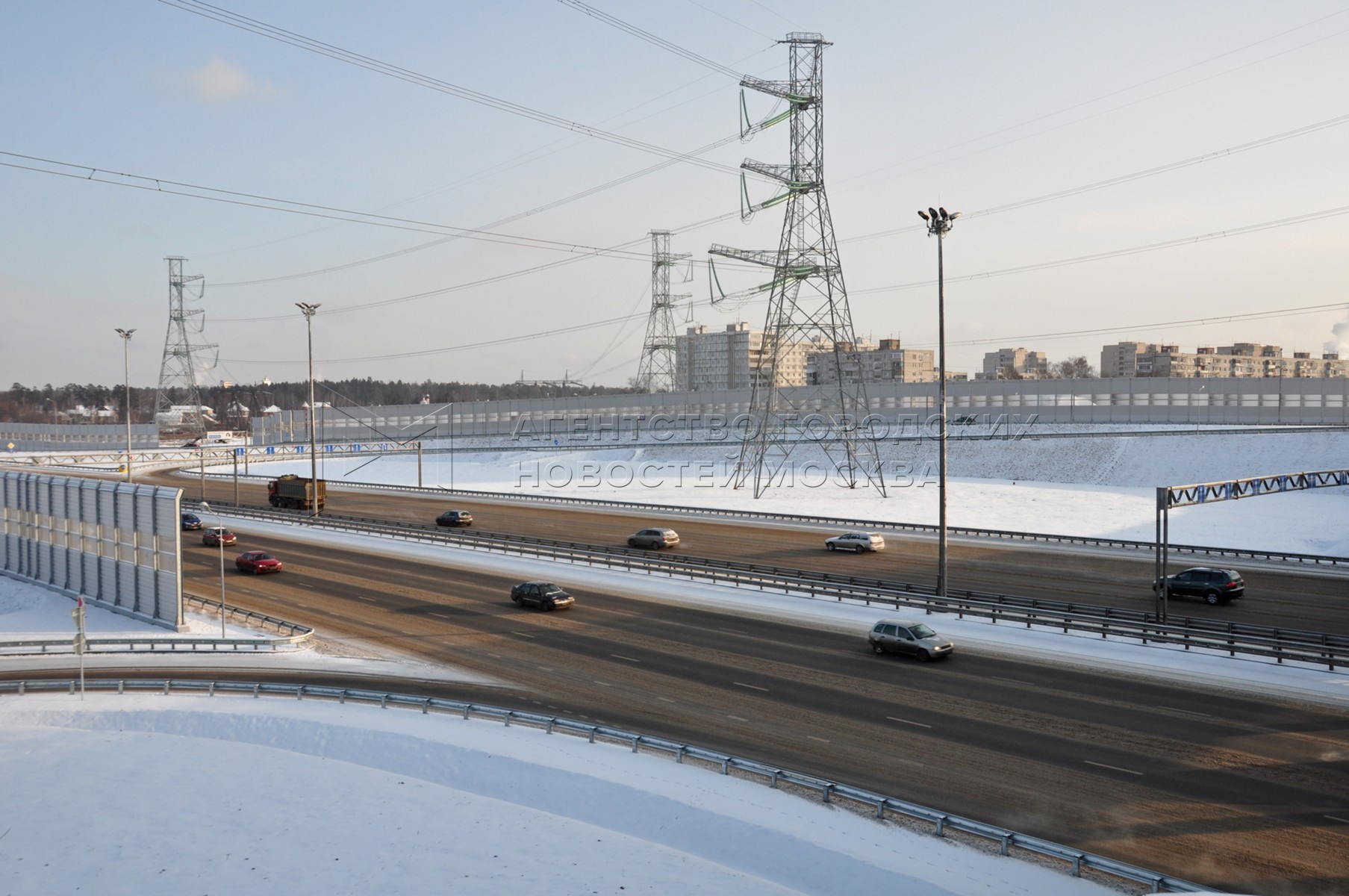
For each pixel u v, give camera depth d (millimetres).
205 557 59688
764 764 23484
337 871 18828
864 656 34031
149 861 19438
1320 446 96062
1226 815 20328
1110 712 27250
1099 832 19625
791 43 83625
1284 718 26406
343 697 30094
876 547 57125
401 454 149500
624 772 23094
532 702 29391
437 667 33938
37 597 50125
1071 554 55406
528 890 17781
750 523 70750
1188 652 33094
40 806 22375
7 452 190500
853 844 19047
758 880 18000
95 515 47938
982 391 132875
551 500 87438
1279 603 41750
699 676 31875
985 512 80125
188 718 29016
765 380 106938
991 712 27531
